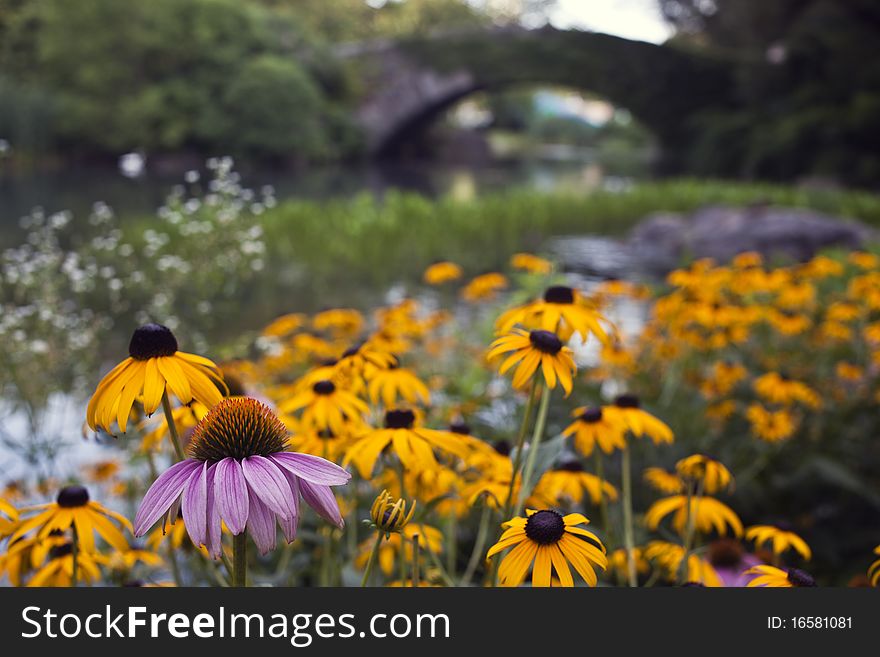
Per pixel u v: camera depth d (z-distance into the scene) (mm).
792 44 40719
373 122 53062
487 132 99438
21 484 3727
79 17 44031
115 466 3578
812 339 4871
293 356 4293
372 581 2170
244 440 1177
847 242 15219
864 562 3512
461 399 3764
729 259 15008
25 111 40312
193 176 5859
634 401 2203
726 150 42594
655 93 48906
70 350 5094
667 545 2201
